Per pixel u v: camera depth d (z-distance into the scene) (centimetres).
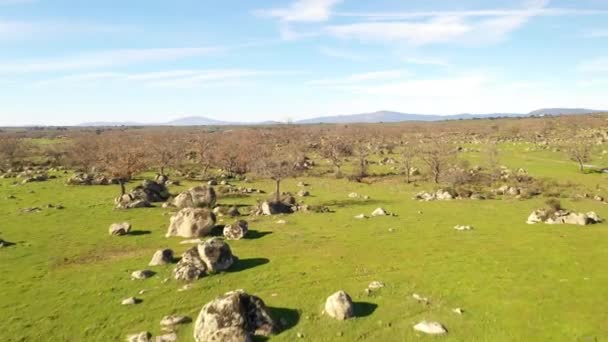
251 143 18300
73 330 3259
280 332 3127
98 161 12762
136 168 9844
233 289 3997
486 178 11456
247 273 4450
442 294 3797
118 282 4241
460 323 3238
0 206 8225
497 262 4641
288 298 3747
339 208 8138
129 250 5412
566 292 3756
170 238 5978
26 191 9906
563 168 12606
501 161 14400
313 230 6369
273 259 4938
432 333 3075
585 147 13875
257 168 10444
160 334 3139
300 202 8781
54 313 3553
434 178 11712
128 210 7894
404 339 3022
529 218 6738
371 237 5906
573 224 6362
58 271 4625
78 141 17712
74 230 6438
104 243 5738
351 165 15238
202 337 2977
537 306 3494
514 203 8369
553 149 16600
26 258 5106
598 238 5481
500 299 3653
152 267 4684
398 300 3669
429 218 7112
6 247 5553
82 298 3853
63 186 10706
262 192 10075
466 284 4019
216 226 6519
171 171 14138
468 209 7844
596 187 9700
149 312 3538
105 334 3184
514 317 3316
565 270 4312
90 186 10800
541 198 8844
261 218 7269
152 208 8119
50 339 3134
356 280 4194
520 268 4419
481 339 2998
